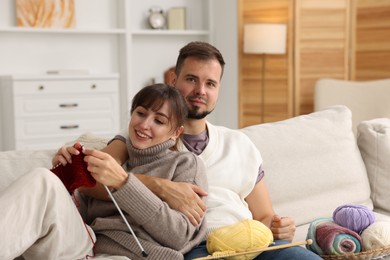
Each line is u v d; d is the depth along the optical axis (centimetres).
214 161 211
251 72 561
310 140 253
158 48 577
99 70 552
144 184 184
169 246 180
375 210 267
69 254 169
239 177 211
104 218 184
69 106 496
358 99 488
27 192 159
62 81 491
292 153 246
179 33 566
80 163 175
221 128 220
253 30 532
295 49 547
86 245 175
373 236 195
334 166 255
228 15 570
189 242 184
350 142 265
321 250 197
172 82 218
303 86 554
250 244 175
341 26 556
